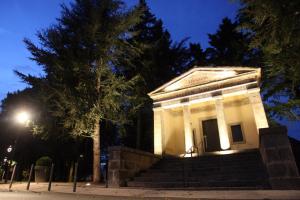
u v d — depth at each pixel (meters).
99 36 17.64
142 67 25.03
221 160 14.67
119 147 13.46
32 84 17.69
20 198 9.30
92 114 16.70
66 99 16.56
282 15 8.59
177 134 21.62
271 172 9.30
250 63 25.66
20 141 27.97
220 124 17.41
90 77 17.64
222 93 18.14
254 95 17.03
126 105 20.27
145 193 9.91
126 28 18.95
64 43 18.25
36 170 18.20
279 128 9.64
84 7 19.16
